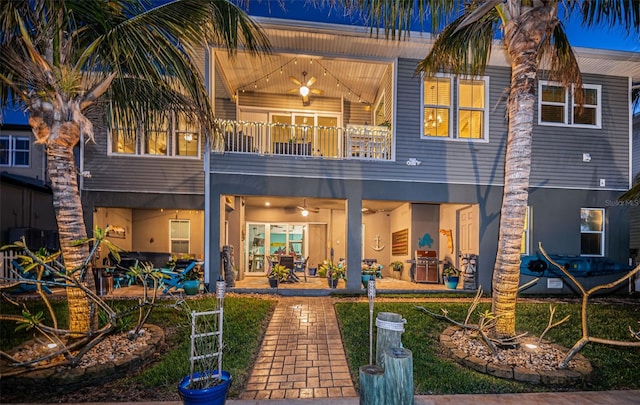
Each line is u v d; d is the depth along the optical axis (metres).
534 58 4.45
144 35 3.99
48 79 3.88
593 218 8.91
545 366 3.96
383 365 3.01
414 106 8.47
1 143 10.17
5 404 3.21
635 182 9.01
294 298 7.68
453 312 6.14
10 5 3.51
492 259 8.46
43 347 4.09
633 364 4.27
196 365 3.96
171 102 5.22
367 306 6.54
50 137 4.04
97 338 3.65
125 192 8.28
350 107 11.34
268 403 3.31
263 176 8.10
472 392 3.54
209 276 7.86
